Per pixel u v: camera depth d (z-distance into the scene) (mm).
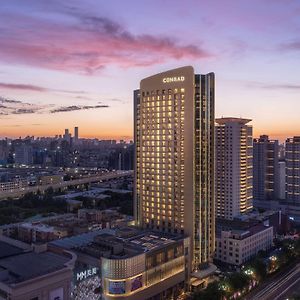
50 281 175125
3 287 164125
